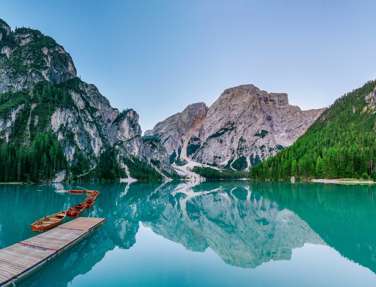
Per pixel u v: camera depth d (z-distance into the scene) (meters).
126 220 41.94
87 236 29.75
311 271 20.95
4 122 171.62
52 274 19.81
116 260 23.20
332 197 71.00
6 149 124.81
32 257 20.70
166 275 19.84
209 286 17.92
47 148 144.75
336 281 18.98
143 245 28.47
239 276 19.83
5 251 22.02
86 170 191.12
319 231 34.56
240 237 32.91
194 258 24.30
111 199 68.94
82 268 21.06
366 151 140.38
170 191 111.00
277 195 81.31
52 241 25.22
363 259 23.84
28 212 42.91
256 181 186.50
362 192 83.38
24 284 18.00
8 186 99.38
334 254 25.27
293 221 41.50
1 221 35.72
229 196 86.62
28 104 192.38
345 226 36.84
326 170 140.38
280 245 28.81
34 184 113.12
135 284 18.05
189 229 37.75
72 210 40.44
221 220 44.84
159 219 45.25
